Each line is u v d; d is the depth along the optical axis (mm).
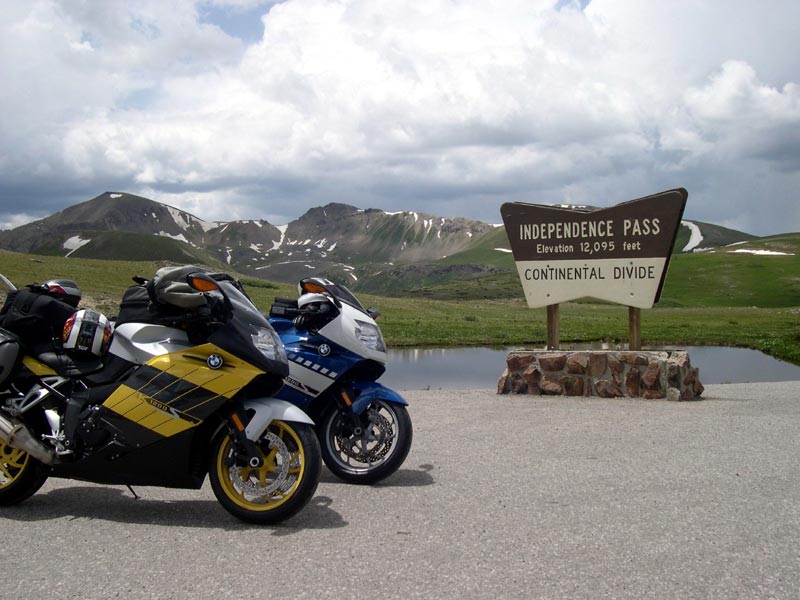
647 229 13781
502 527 5664
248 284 71500
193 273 5871
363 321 7398
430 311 69125
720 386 15492
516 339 38250
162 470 6004
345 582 4586
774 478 7066
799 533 5438
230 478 5984
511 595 4359
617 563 4855
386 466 7121
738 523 5684
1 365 6281
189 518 6098
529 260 14508
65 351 6227
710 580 4562
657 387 12961
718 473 7277
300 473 5781
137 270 71375
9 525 5906
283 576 4703
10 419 6164
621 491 6664
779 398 12742
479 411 11641
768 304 148000
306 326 7414
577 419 10688
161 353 6039
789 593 4359
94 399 6137
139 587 4551
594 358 13422
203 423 5969
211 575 4734
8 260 67875
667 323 57594
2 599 4395
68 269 65938
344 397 7312
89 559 5066
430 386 18906
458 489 6875
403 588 4480
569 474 7332
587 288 14203
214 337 5922
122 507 6473
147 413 5945
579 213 14156
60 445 6176
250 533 5637
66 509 6402
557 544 5246
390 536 5500
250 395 6109
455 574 4695
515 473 7434
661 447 8578
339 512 6207
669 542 5262
